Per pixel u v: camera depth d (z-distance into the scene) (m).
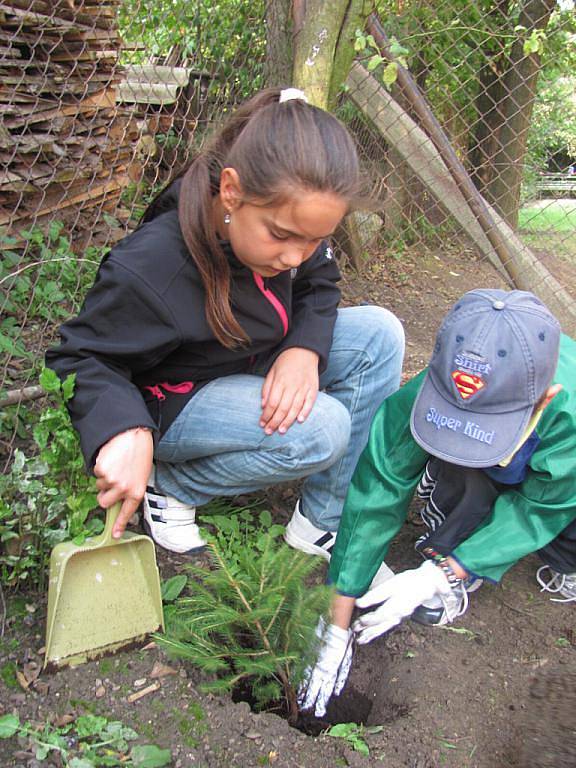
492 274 5.72
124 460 1.63
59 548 1.73
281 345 2.05
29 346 2.83
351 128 4.62
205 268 1.72
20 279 2.74
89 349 1.73
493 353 1.70
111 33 3.75
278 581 1.71
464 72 5.97
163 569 2.10
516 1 5.58
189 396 2.00
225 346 1.88
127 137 4.13
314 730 1.90
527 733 1.79
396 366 2.21
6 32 3.07
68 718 1.62
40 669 1.72
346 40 3.06
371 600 1.97
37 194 3.35
